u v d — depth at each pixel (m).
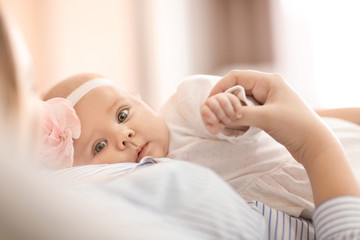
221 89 0.74
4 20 0.29
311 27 3.86
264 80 0.70
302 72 3.93
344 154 0.60
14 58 0.29
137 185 0.42
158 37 4.09
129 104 0.96
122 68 3.95
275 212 0.70
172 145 0.95
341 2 3.71
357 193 0.55
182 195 0.41
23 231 0.21
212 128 0.66
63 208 0.23
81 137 0.91
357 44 3.66
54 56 3.69
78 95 0.94
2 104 0.27
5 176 0.21
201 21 4.29
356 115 1.07
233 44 4.26
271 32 4.10
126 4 3.96
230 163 0.86
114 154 0.90
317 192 0.58
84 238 0.23
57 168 0.81
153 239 0.30
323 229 0.54
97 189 0.38
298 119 0.62
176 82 4.18
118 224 0.28
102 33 3.87
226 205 0.43
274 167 0.86
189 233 0.36
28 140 0.30
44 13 3.64
